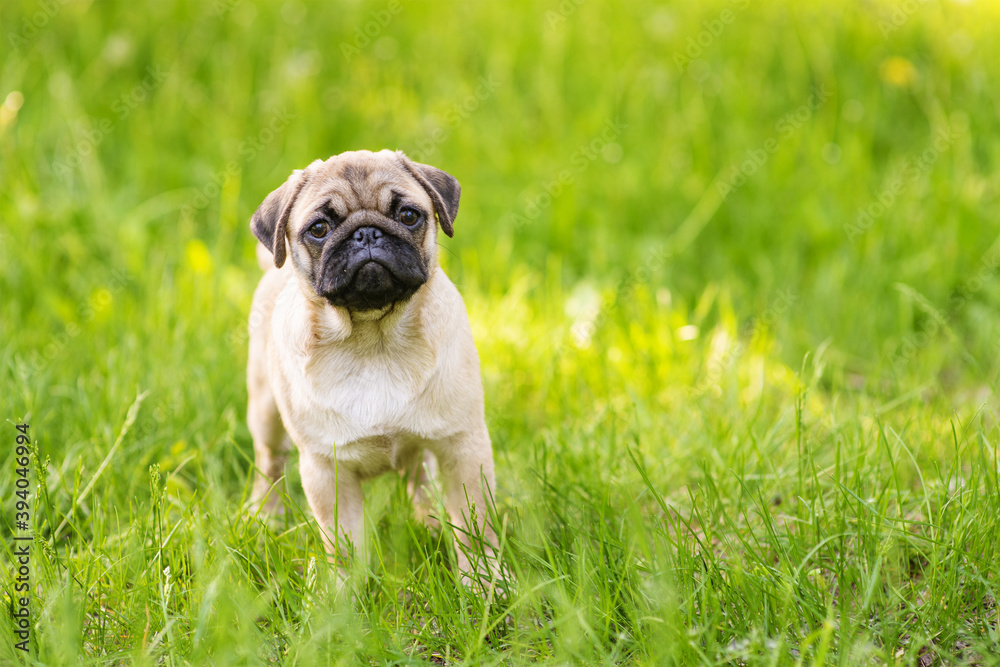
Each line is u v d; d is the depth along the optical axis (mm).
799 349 6328
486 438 4102
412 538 4078
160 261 6930
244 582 3648
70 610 3340
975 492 3725
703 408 5270
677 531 3645
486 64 9375
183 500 4480
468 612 3611
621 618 3447
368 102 8844
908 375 5758
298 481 5070
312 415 3896
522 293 6699
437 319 3906
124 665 3402
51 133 8133
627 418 5316
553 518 4176
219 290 6484
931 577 3473
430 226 3984
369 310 3732
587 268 7430
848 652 3086
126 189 7832
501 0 10242
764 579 3412
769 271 7105
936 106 8016
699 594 3434
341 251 3676
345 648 3268
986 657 3127
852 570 3564
